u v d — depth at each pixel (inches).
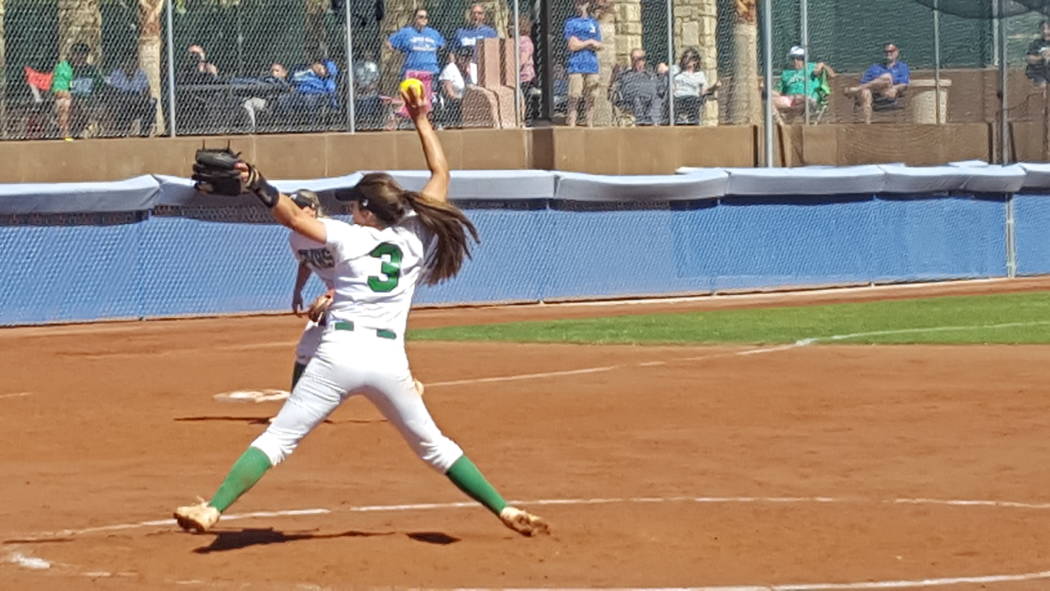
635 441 456.8
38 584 277.1
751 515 343.3
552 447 447.2
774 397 550.6
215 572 286.0
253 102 1037.8
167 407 548.1
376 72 1080.8
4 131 970.7
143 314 951.0
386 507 358.3
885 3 1284.4
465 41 1114.1
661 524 333.1
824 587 271.7
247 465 295.4
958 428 474.6
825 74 1263.5
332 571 286.2
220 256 974.4
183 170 1008.2
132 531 329.1
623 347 738.8
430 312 990.4
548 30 1114.7
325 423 498.9
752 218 1127.0
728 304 1028.5
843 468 406.9
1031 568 287.6
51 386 616.4
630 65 1186.0
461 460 309.3
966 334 775.7
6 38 970.1
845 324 846.5
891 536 319.3
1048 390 560.1
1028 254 1268.5
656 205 1091.3
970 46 1321.4
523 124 1135.0
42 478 403.9
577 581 277.7
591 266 1069.8
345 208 984.3
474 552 304.0
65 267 926.4
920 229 1198.9
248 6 1035.3
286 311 993.5
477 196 1024.2
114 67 1000.2
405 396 300.4
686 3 1215.6
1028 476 392.8
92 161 982.4
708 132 1197.7
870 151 1275.8
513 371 643.5
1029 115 1346.0
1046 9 1282.0
